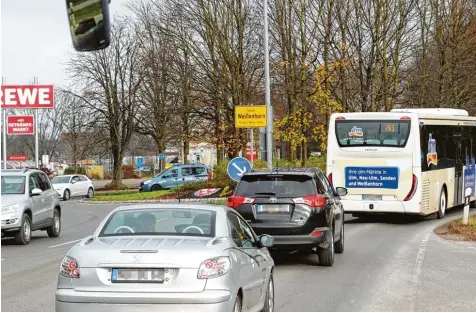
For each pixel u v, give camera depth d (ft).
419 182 73.00
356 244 57.93
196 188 131.13
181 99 152.97
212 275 22.21
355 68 131.23
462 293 35.32
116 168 208.44
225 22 136.98
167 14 142.92
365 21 127.75
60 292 22.59
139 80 188.34
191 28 139.44
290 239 43.24
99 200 145.38
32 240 68.49
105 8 18.83
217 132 143.23
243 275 23.86
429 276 40.96
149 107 184.75
